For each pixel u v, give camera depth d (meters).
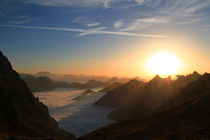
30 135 47.31
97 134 40.44
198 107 38.91
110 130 43.03
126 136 34.72
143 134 33.59
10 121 48.91
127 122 48.16
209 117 32.72
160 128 33.78
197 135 24.45
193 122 32.16
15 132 43.56
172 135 27.67
